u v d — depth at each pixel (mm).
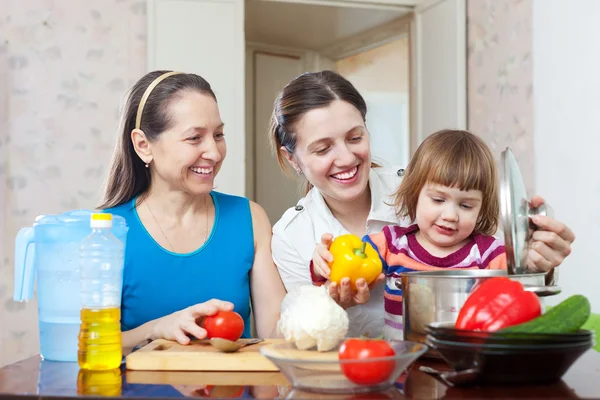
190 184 1654
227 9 3695
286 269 1779
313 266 1521
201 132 1634
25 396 1016
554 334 971
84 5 3684
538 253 1321
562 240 1313
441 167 1485
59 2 3668
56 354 1319
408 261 1547
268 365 1188
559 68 3152
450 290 1143
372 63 5168
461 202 1502
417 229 1605
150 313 1704
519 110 3420
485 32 3662
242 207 1834
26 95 3637
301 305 1189
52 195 3641
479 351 986
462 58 3746
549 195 3227
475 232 1588
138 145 1690
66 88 3664
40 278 1346
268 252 1827
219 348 1227
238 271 1758
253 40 5023
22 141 3625
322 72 1646
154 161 1679
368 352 1023
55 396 1005
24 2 3637
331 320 1170
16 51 3631
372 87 5176
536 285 1143
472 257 1538
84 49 3682
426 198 1523
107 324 1208
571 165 3088
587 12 2971
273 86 5234
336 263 1423
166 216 1745
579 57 3027
